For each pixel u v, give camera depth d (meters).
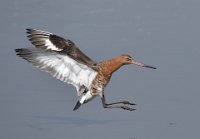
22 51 13.19
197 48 20.09
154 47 20.36
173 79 17.69
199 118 15.12
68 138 14.38
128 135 14.39
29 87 17.73
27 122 15.50
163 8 24.69
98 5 25.61
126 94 16.81
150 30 22.14
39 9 25.48
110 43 20.94
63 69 13.29
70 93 17.36
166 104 16.03
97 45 20.77
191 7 24.62
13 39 22.08
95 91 13.66
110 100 16.50
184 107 15.80
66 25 23.33
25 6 25.94
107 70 13.69
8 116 15.88
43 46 13.83
